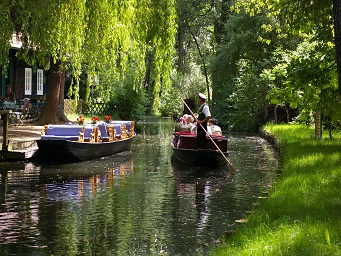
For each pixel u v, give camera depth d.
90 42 15.82
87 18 15.52
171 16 16.03
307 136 20.48
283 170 12.73
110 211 10.24
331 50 15.46
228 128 35.00
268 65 30.77
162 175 14.79
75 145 16.66
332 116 15.87
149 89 48.25
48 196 11.57
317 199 8.69
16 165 16.08
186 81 47.75
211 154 16.36
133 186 12.96
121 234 8.65
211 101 38.44
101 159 18.06
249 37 32.22
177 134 18.94
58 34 15.18
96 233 8.70
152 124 38.28
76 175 14.48
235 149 21.70
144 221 9.50
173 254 7.60
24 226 9.06
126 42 16.48
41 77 32.84
